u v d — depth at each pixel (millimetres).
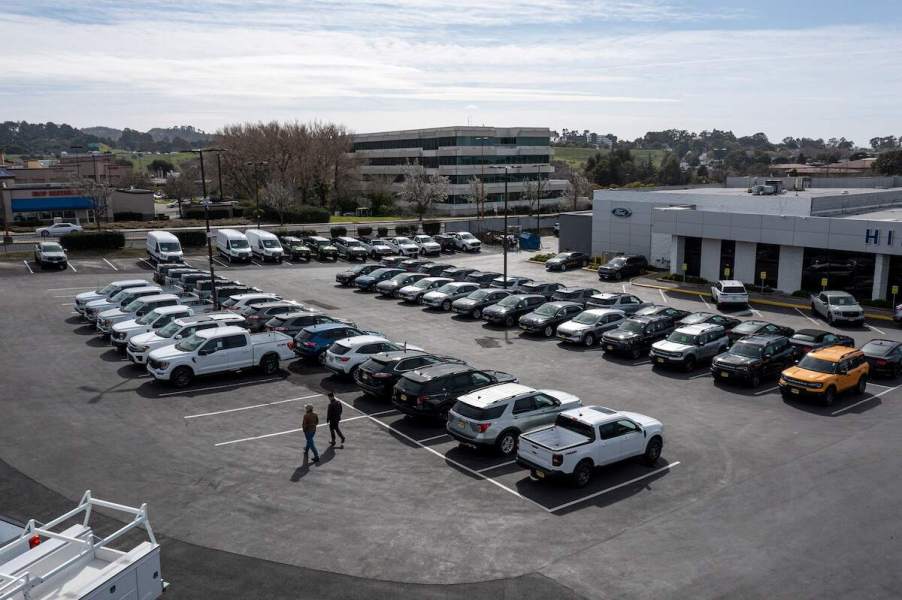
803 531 13555
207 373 23391
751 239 41875
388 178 121250
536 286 38156
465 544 13023
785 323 34000
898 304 35719
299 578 11820
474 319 35719
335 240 60250
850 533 13477
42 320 33188
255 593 11375
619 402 22125
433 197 100625
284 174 102625
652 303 38562
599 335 30328
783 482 15945
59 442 18031
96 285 41969
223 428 19250
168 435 18641
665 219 46125
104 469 16344
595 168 151250
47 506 14430
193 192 115500
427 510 14430
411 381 19578
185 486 15461
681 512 14414
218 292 35375
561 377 25031
